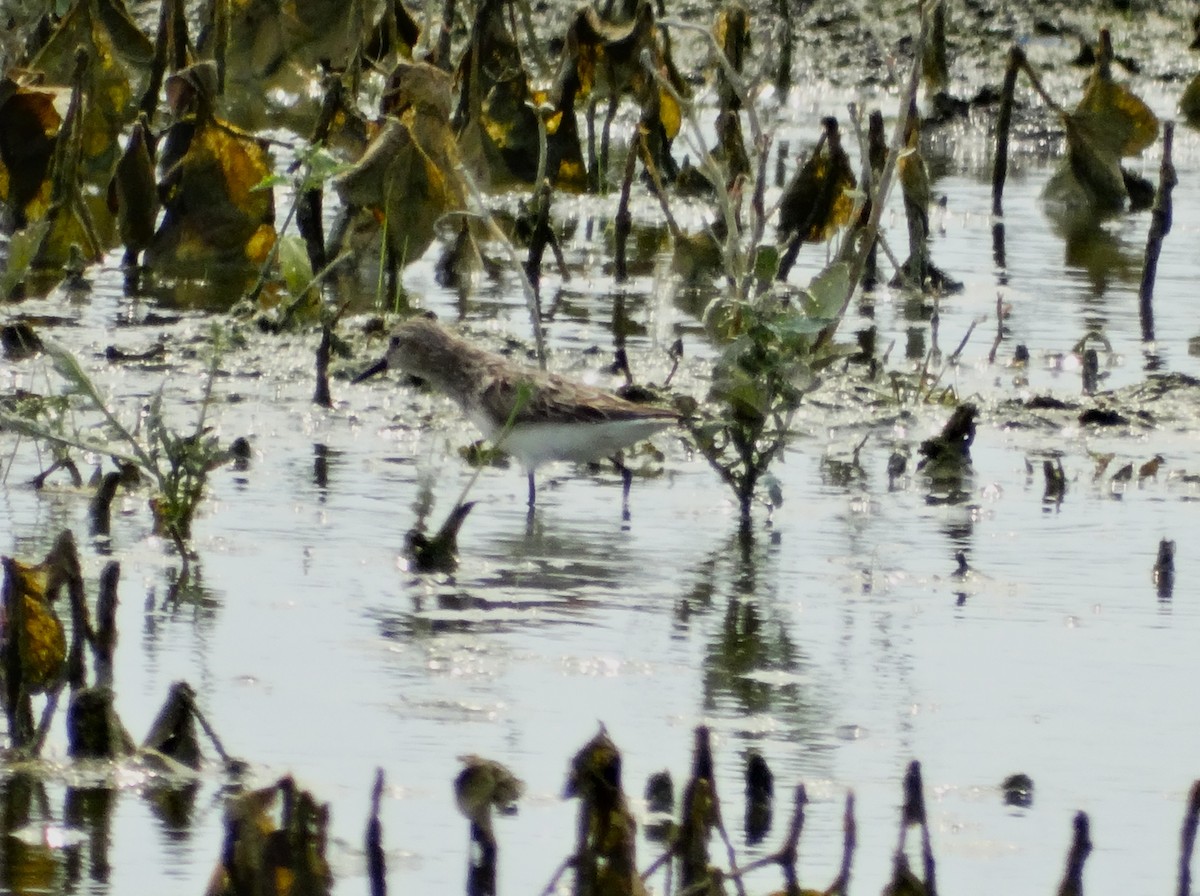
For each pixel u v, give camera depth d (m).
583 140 30.03
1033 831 9.57
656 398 17.31
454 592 12.71
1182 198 28.30
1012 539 14.21
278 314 20.03
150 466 13.86
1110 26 35.66
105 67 22.11
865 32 34.53
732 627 12.20
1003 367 19.44
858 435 17.16
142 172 21.34
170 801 9.62
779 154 28.34
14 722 10.25
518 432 14.90
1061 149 31.64
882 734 10.62
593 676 11.34
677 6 34.25
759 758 9.79
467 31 28.03
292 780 8.24
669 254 24.41
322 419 17.11
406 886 8.80
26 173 21.44
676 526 14.38
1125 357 19.81
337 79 21.19
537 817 9.49
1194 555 13.86
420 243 20.70
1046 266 24.06
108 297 21.08
